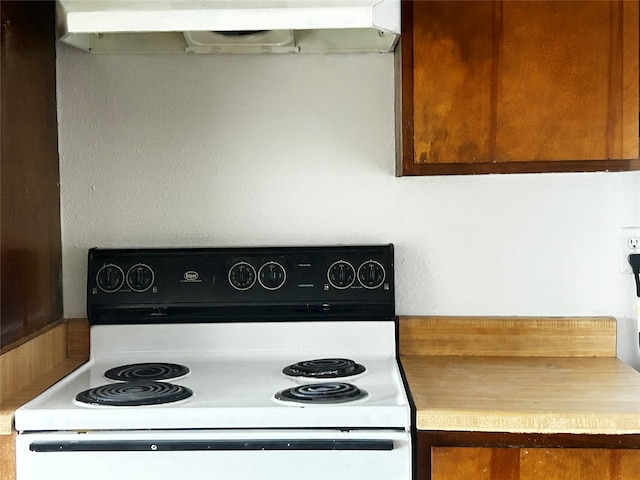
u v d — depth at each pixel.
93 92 1.84
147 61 1.83
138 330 1.79
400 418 1.30
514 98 1.54
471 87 1.54
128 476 1.29
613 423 1.28
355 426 1.30
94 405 1.35
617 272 1.81
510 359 1.75
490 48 1.54
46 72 1.77
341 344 1.78
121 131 1.84
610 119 1.53
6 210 1.51
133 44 1.78
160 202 1.84
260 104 1.83
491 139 1.54
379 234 1.84
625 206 1.80
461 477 1.31
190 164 1.84
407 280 1.84
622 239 1.81
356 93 1.83
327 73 1.83
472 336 1.80
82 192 1.84
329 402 1.35
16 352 1.49
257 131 1.83
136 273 1.79
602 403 1.35
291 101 1.83
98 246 1.85
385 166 1.83
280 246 1.83
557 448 1.30
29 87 1.66
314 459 1.28
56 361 1.73
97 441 1.29
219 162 1.84
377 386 1.50
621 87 1.52
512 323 1.79
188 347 1.79
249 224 1.84
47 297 1.75
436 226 1.83
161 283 1.79
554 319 1.80
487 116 1.54
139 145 1.84
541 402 1.36
